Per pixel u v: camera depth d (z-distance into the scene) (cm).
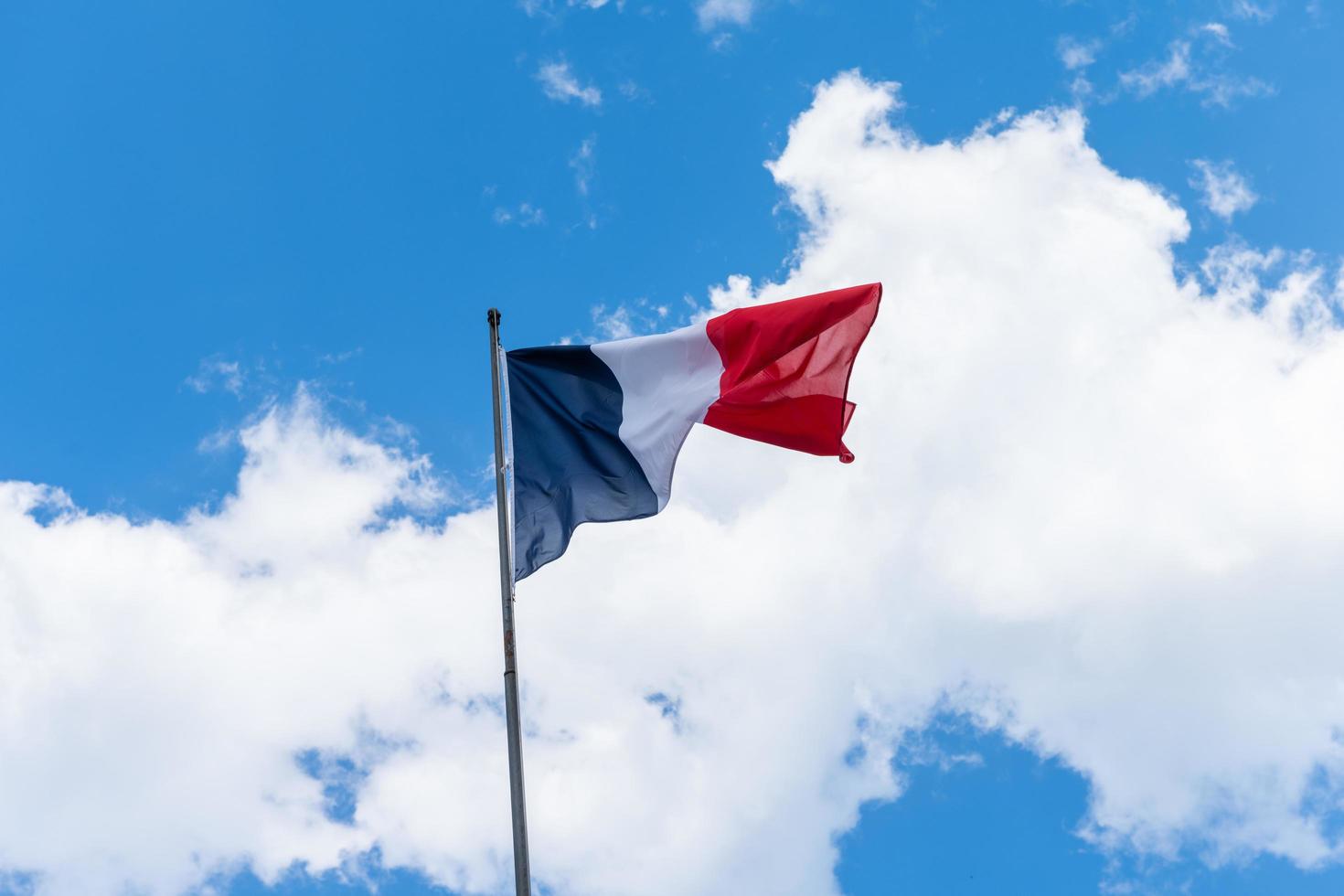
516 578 2000
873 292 2125
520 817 1599
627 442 2119
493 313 2119
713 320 2183
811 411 2089
